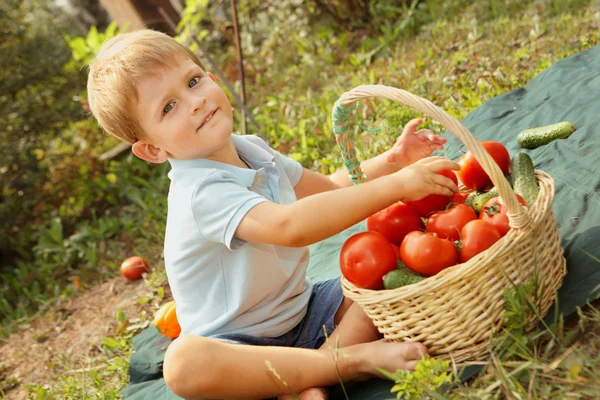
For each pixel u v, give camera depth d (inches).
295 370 82.4
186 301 92.6
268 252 89.6
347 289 84.3
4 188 248.4
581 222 97.6
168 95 86.1
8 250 237.0
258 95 253.0
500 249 75.6
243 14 307.6
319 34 268.5
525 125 133.2
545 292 81.4
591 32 166.6
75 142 279.7
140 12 216.5
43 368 147.9
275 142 198.2
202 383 80.9
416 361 79.3
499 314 78.6
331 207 80.1
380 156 107.0
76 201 248.1
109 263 181.9
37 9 303.6
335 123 92.0
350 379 84.5
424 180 81.7
